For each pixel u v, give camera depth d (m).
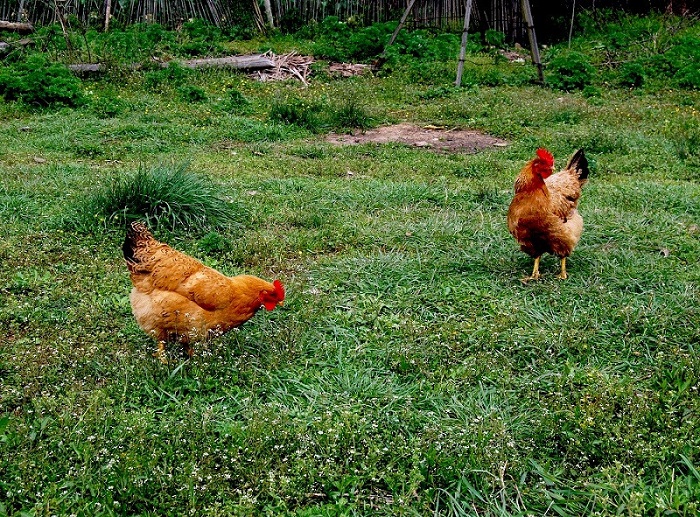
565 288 3.07
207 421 2.30
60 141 4.95
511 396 2.46
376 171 4.61
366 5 8.78
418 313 2.92
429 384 2.50
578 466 2.22
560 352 2.66
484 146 5.29
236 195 3.96
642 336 2.73
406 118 6.02
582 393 2.42
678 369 2.52
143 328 2.58
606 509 2.07
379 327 2.80
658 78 7.42
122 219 3.54
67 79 5.92
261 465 2.17
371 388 2.48
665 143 5.14
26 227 3.51
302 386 2.49
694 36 8.38
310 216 3.74
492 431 2.27
